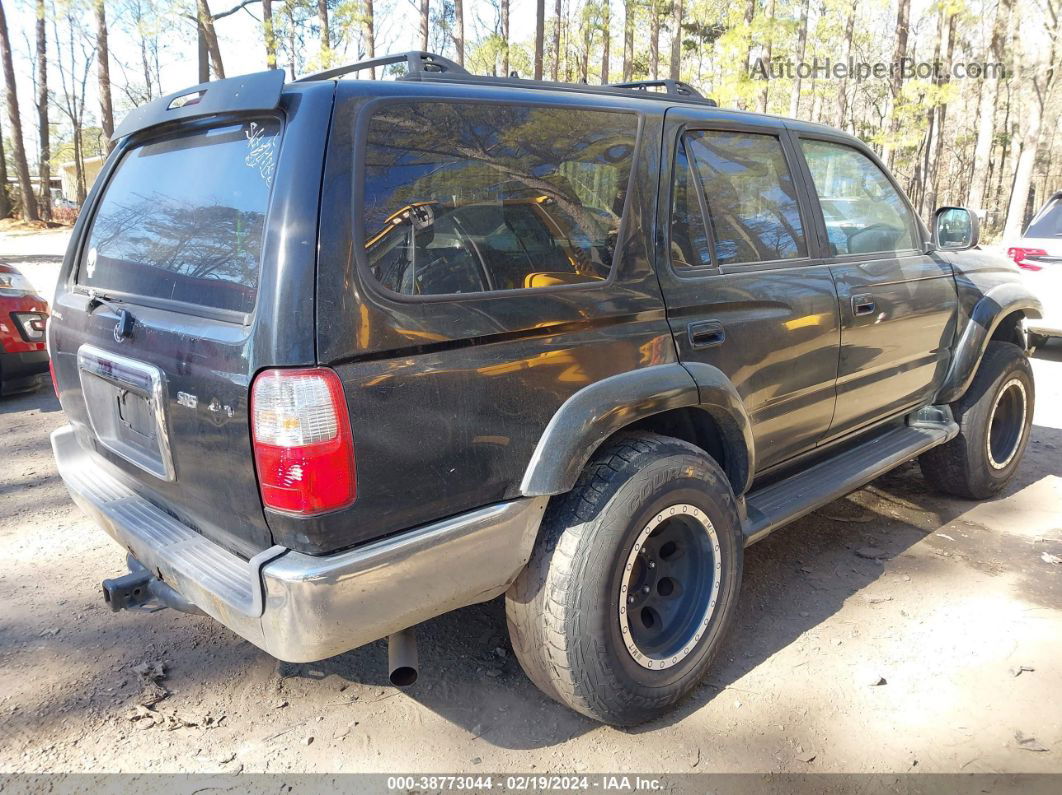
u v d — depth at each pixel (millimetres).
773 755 2400
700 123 2838
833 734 2490
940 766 2350
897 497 4418
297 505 1862
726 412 2658
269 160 2016
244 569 2102
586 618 2256
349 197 1921
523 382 2168
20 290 6320
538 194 2314
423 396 1988
